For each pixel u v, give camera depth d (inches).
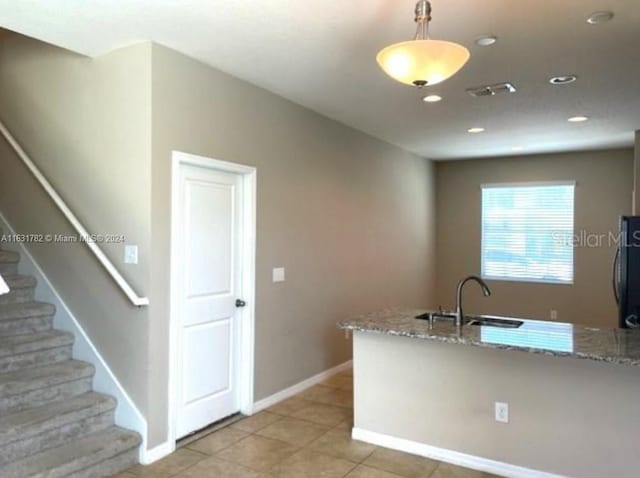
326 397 176.7
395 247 258.5
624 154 262.5
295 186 179.3
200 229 142.8
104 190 132.6
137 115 126.6
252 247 158.6
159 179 127.1
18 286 145.4
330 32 118.3
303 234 184.1
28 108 149.0
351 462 125.7
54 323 144.4
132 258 127.5
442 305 310.5
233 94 150.3
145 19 111.7
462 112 190.1
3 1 103.1
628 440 106.7
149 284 125.1
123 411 128.8
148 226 124.8
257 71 145.8
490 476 118.4
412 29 115.9
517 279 289.6
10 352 129.0
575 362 111.5
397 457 128.5
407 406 132.0
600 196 268.1
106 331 133.1
